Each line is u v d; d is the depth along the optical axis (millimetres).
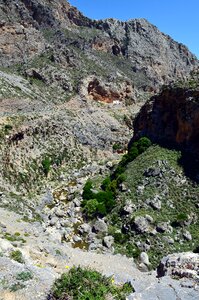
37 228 45000
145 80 186000
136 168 59531
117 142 102625
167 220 48062
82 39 179000
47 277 22828
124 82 137250
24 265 24047
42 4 178250
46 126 85438
